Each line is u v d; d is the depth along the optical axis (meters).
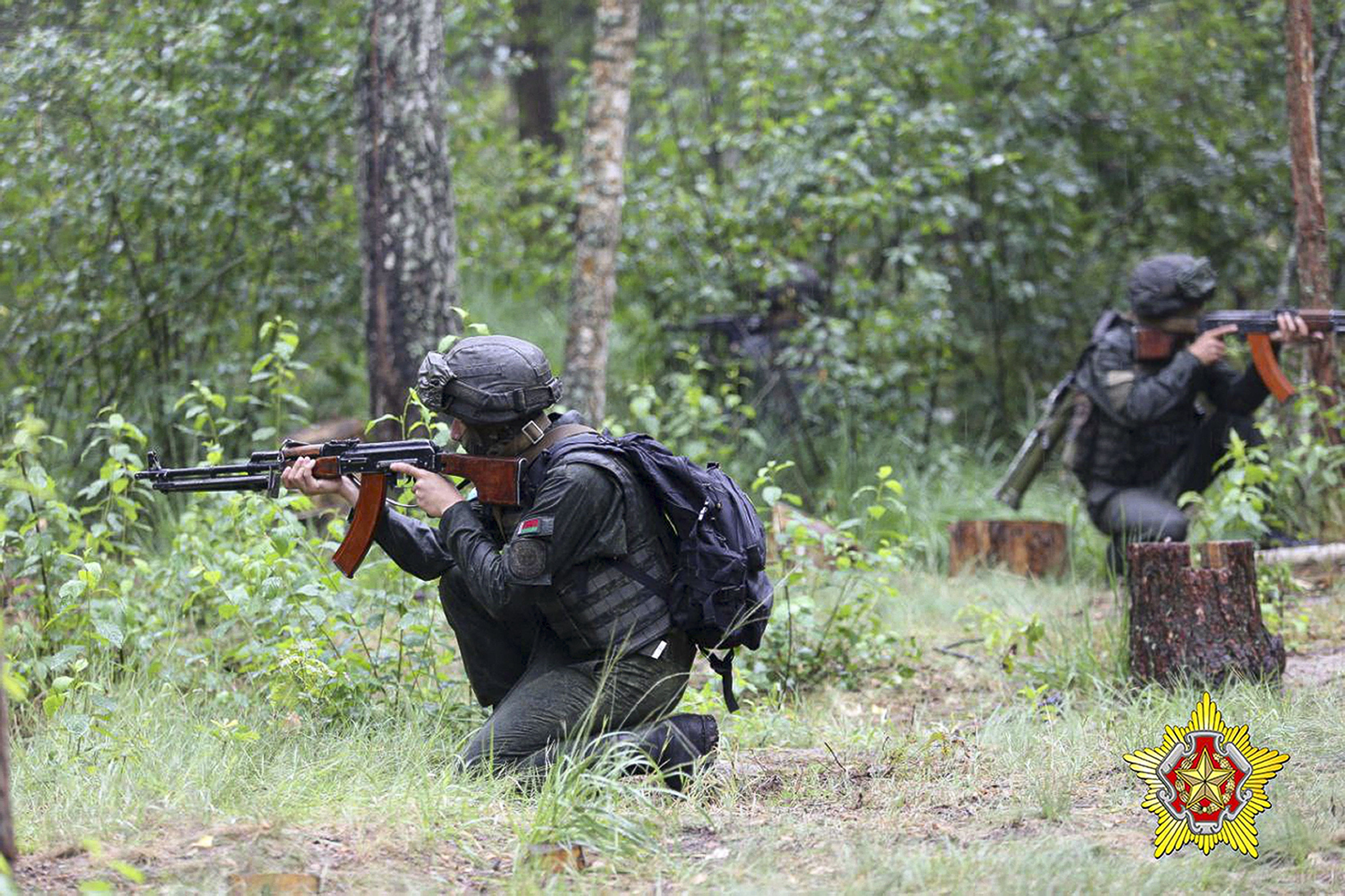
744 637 6.11
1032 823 5.69
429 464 6.05
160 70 12.34
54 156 12.12
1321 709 7.07
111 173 12.12
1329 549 10.97
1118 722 7.29
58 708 6.39
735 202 14.73
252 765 6.17
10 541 8.05
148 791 5.77
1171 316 11.20
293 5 12.53
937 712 8.28
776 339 14.92
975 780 6.37
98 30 12.50
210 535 8.40
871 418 15.16
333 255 13.72
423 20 10.65
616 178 12.74
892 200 14.12
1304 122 11.98
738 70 16.09
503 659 6.51
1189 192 16.84
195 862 4.98
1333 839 5.23
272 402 12.55
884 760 6.78
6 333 13.42
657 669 6.13
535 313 18.55
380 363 10.65
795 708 8.33
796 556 9.04
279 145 12.79
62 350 12.60
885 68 15.66
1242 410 11.20
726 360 14.88
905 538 9.52
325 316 13.61
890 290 16.61
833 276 15.48
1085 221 16.91
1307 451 10.76
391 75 10.59
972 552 12.27
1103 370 11.38
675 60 16.14
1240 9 16.73
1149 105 16.77
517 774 6.02
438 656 7.77
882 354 15.38
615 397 15.50
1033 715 7.64
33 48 11.71
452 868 5.15
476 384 5.88
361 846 5.21
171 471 6.20
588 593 5.95
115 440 11.95
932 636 10.26
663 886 5.01
